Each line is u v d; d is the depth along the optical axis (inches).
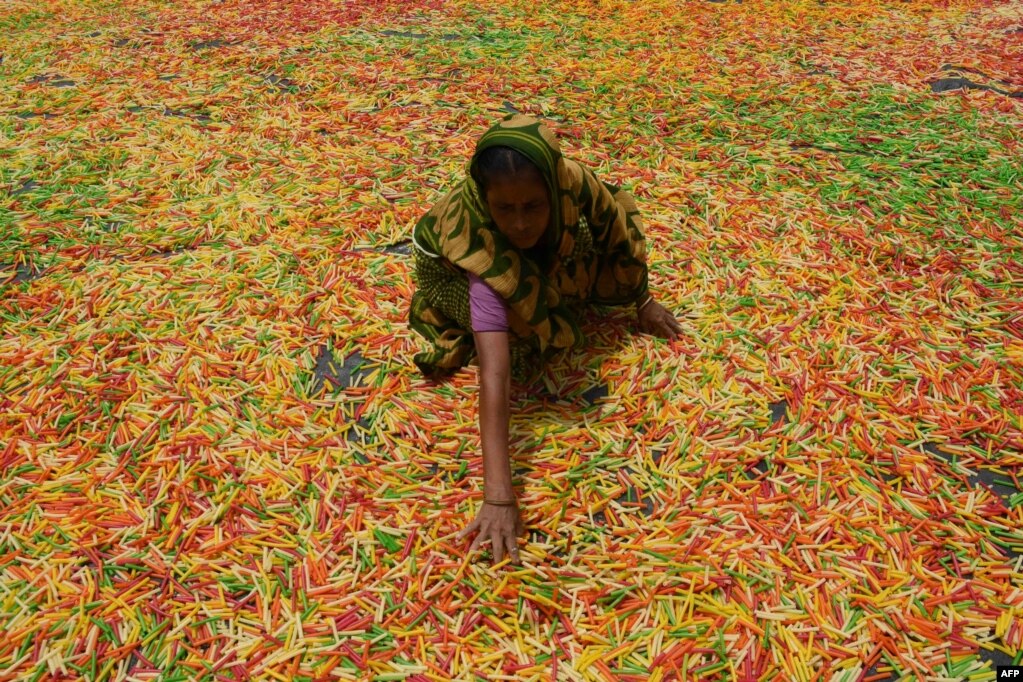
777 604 96.5
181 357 136.0
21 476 114.7
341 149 203.8
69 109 231.5
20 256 164.6
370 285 152.9
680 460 115.2
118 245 167.3
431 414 124.5
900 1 312.8
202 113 229.3
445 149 203.5
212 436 120.3
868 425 119.8
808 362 131.6
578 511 109.2
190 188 187.8
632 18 297.3
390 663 91.1
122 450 118.1
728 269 154.1
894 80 240.8
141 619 95.7
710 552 102.4
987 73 244.4
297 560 103.0
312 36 284.8
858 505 108.3
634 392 127.4
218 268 158.6
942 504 107.7
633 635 93.4
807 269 154.0
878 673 89.6
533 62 258.4
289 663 91.9
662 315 137.9
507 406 103.3
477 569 101.3
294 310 145.8
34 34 295.3
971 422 119.6
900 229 166.6
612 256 128.5
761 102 227.1
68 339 140.4
